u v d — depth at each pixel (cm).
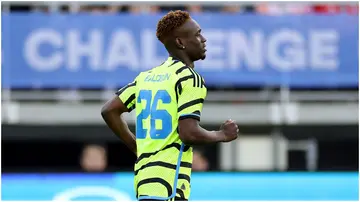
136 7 3684
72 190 3278
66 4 3656
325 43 3575
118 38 3566
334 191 3303
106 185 3288
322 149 4325
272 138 3812
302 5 3672
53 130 3638
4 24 3547
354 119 3719
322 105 3722
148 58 3569
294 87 3628
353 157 4328
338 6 3666
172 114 1728
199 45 1780
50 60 3559
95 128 3641
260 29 3569
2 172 3338
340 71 3578
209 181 3284
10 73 3553
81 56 3562
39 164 4425
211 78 3566
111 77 3566
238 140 3828
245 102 3734
